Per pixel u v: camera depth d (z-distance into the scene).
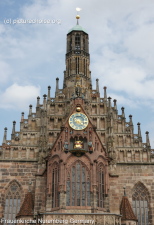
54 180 65.50
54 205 63.69
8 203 69.88
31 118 77.19
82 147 66.19
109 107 77.75
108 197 65.19
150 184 71.00
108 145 73.25
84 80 82.38
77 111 69.56
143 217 69.12
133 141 75.12
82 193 63.50
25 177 71.31
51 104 78.81
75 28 88.19
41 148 72.00
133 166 72.44
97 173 65.19
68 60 85.25
